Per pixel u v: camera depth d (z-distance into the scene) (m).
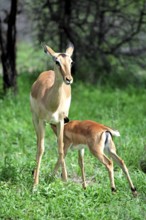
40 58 30.20
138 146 14.70
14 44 21.75
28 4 26.73
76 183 12.63
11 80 21.84
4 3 31.12
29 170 13.20
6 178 12.73
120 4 27.52
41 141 12.54
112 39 28.08
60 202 11.18
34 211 10.84
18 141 16.12
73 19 26.97
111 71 27.41
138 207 10.98
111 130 11.68
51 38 26.75
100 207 11.10
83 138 11.88
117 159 11.62
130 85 26.34
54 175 12.58
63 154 12.45
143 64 28.03
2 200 11.30
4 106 20.05
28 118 18.58
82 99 22.84
